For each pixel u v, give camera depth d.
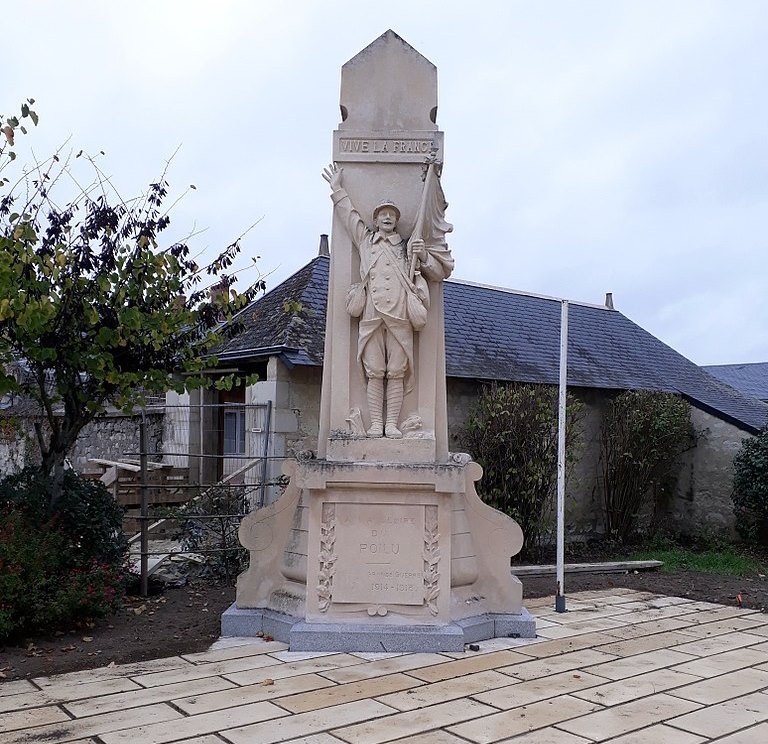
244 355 10.55
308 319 10.87
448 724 4.03
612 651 5.55
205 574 8.34
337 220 5.98
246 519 6.11
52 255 6.86
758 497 11.48
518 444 10.92
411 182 6.00
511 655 5.38
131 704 4.32
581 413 12.59
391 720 4.08
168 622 6.42
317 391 10.60
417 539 5.57
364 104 6.05
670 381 14.72
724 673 5.02
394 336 5.74
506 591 6.04
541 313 15.14
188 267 7.76
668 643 5.84
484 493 10.91
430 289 5.96
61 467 7.29
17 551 5.88
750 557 11.18
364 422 5.86
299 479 5.56
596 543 12.54
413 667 5.02
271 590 6.05
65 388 7.15
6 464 13.29
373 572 5.55
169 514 9.11
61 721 4.06
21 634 5.77
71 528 6.97
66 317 6.84
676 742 3.83
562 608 7.03
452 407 11.54
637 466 12.75
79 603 5.90
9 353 6.69
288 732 3.91
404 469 5.52
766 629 6.40
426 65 6.10
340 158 6.00
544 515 11.45
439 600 5.54
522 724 4.04
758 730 4.00
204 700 4.39
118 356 7.49
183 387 7.77
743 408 14.20
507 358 12.61
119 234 7.47
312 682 4.71
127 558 7.80
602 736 3.89
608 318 16.62
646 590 8.32
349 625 5.46
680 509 13.52
